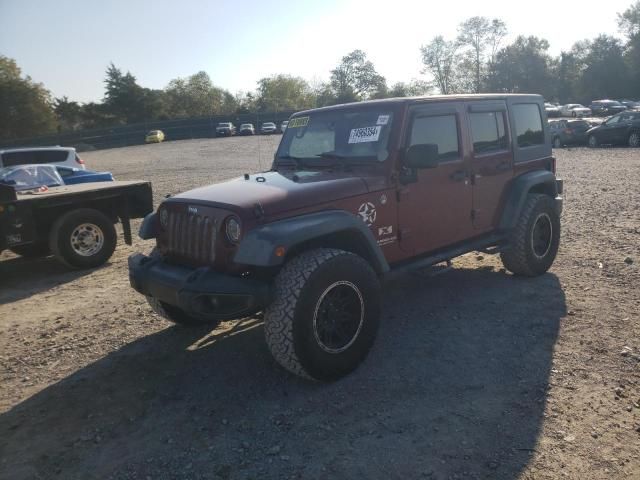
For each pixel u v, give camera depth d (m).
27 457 3.32
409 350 4.45
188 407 3.78
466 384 3.86
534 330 4.70
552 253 6.22
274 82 109.00
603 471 2.89
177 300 3.82
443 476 2.91
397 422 3.43
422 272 5.05
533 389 3.73
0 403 4.01
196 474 3.05
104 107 87.81
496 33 83.25
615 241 7.45
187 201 4.16
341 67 96.75
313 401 3.75
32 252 8.88
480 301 5.48
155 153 40.84
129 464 3.19
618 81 79.31
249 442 3.32
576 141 25.69
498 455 3.06
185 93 105.69
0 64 70.06
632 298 5.29
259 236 3.62
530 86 86.88
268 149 35.47
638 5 78.81
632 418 3.35
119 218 9.19
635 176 13.96
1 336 5.39
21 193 8.20
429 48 85.38
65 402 3.97
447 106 5.00
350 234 4.17
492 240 5.62
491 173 5.50
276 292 3.71
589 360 4.10
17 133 69.38
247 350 4.64
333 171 4.69
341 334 4.00
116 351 4.82
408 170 4.59
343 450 3.18
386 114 4.61
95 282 7.26
